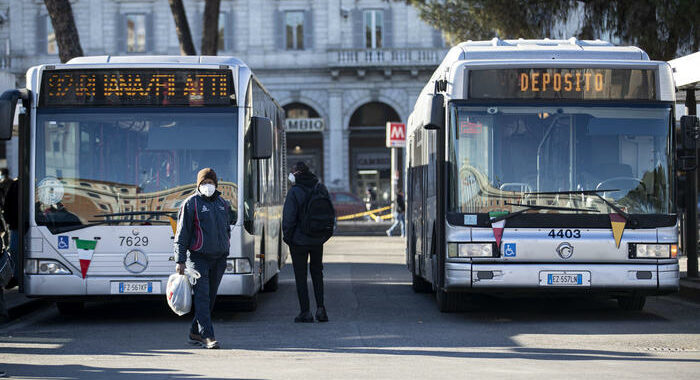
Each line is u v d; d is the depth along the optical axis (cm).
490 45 2803
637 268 2547
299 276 2711
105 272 2609
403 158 11781
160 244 2609
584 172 2566
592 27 4319
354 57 11456
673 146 2591
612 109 2584
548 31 4647
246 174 2667
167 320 2809
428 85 3173
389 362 1983
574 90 2583
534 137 2570
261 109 3008
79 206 2619
